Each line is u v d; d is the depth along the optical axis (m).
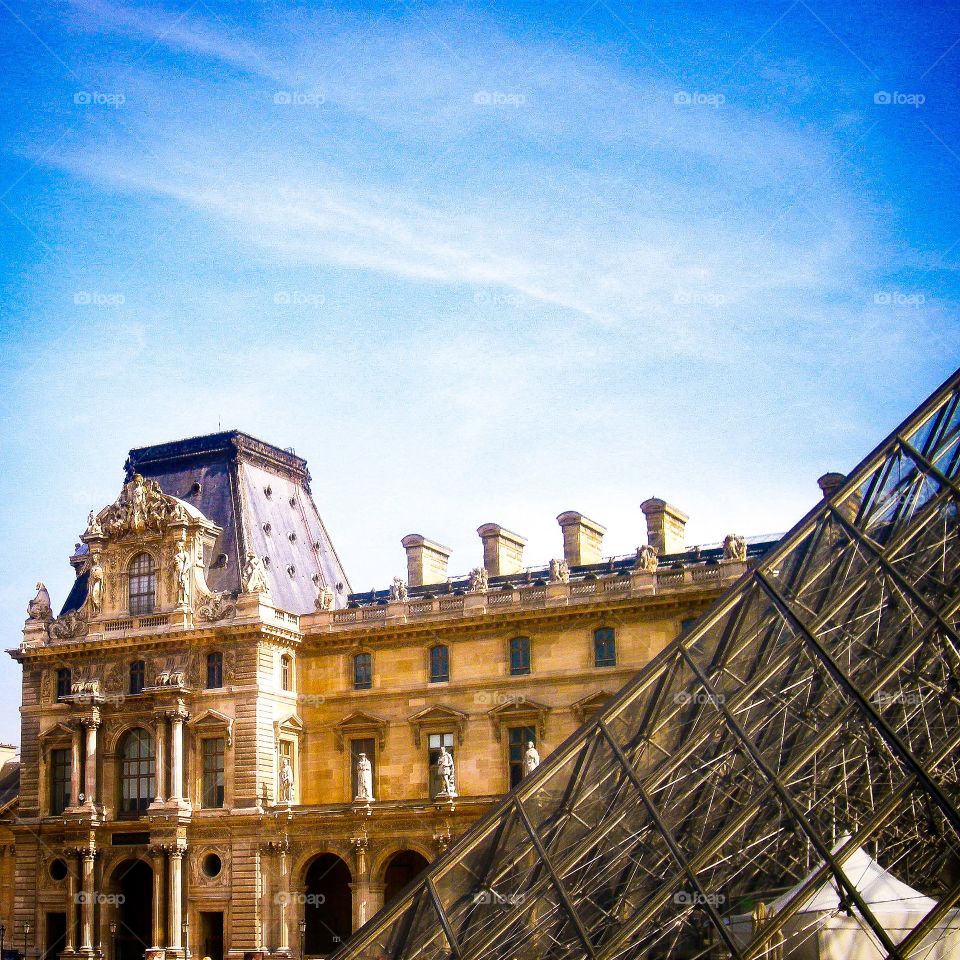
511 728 104.19
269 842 104.44
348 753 110.12
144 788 110.56
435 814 99.19
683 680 51.47
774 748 46.97
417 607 109.19
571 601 102.62
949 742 43.47
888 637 47.75
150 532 113.81
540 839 49.50
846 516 52.44
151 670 111.81
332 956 49.56
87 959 107.44
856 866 42.84
